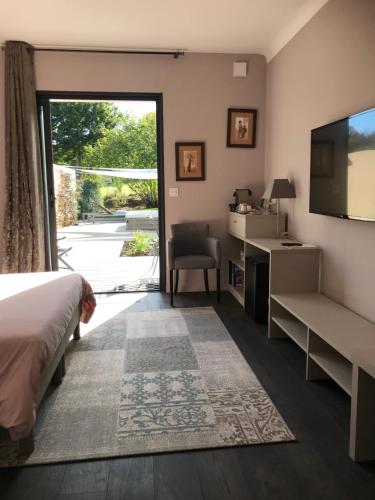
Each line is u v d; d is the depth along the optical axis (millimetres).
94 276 5070
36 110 4113
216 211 4574
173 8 3256
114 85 4227
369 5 2445
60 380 2514
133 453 1864
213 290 4703
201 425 2072
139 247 5105
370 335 2256
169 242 4094
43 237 4266
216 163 4496
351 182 2533
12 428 1730
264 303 3590
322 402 2303
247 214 3932
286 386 2482
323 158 2936
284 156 3936
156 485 1673
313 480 1697
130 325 3537
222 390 2426
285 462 1807
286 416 2160
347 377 2193
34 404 1796
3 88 4031
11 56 3936
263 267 3535
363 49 2527
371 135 2291
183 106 4355
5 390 1755
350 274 2734
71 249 4898
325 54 3035
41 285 2789
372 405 1779
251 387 2461
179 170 4445
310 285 3215
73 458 1834
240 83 4395
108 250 5020
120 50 4164
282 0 3131
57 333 2133
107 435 1999
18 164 4074
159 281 4711
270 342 3172
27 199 4117
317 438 1976
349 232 2729
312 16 3234
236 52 4320
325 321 2494
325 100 3053
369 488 1655
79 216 4805
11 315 2123
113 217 4863
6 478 1721
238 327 3506
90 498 1607
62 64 4129
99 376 2605
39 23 3523
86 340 3199
